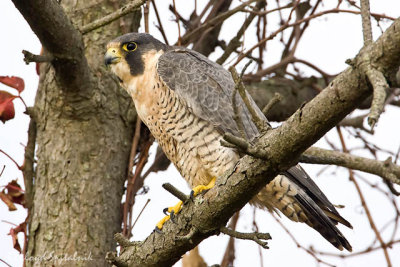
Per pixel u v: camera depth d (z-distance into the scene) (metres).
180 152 9.14
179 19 11.22
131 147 10.10
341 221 8.58
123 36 9.71
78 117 9.62
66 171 9.46
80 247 9.08
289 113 11.61
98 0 10.53
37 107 9.88
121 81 9.67
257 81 11.56
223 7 11.65
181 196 6.93
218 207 6.71
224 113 8.90
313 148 9.39
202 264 9.34
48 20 7.96
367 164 9.09
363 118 11.77
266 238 6.28
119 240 7.64
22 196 9.57
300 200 8.73
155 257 7.44
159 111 9.16
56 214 9.24
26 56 8.27
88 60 10.21
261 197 9.11
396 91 11.66
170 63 9.16
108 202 9.49
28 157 9.66
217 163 8.74
